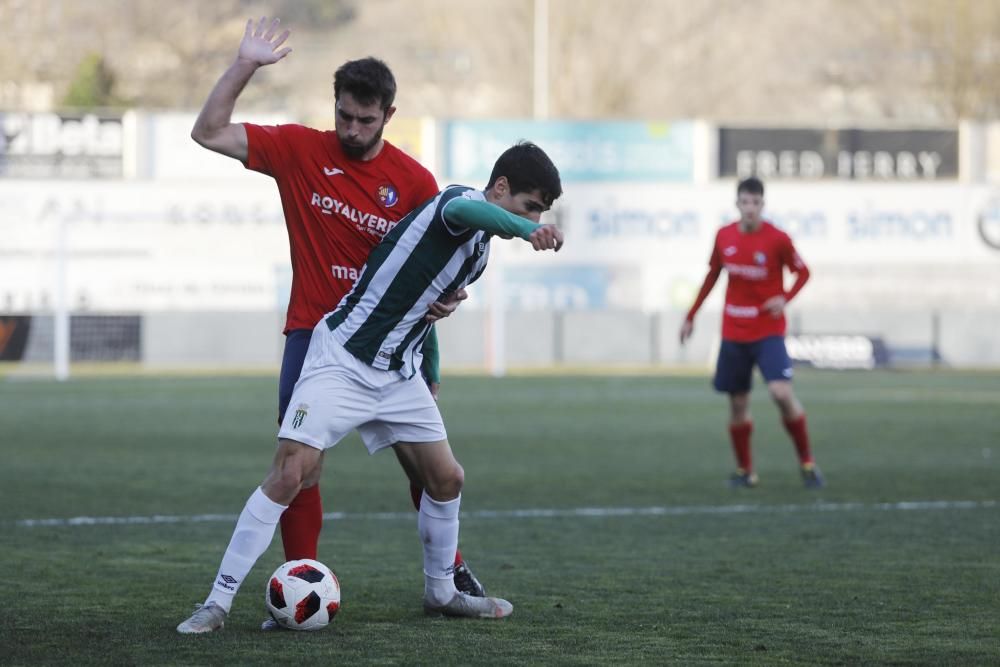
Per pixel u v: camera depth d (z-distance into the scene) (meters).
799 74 191.38
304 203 19.12
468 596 19.55
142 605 20.17
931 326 115.06
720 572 23.59
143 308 116.31
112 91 171.62
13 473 39.12
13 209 115.56
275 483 18.34
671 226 122.75
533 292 120.94
